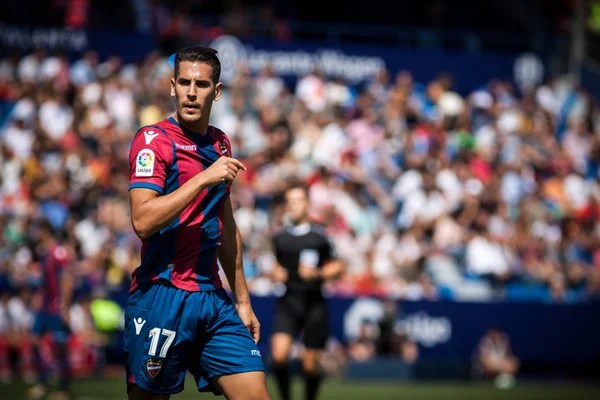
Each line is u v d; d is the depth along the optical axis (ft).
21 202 171.01
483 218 189.88
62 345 121.39
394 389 140.26
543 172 219.20
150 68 208.85
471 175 200.95
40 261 145.28
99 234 168.14
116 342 147.13
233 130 201.67
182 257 48.96
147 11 230.68
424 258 172.04
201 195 49.34
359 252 172.24
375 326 156.15
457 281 176.35
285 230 102.37
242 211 174.60
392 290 166.40
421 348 158.40
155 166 47.85
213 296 49.75
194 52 48.88
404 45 255.29
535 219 199.31
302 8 269.44
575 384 157.48
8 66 207.82
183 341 48.49
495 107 228.63
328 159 200.44
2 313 146.20
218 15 248.52
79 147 189.16
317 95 217.97
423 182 189.88
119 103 201.77
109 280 157.17
